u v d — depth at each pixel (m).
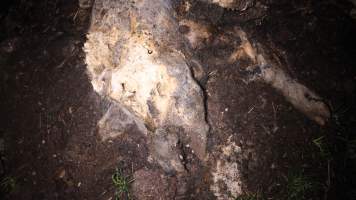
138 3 0.42
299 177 0.45
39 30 0.59
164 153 0.44
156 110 0.42
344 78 0.51
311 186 0.45
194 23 0.47
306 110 0.49
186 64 0.43
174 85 0.42
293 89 0.49
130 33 0.42
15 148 0.50
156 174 0.46
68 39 0.57
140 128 0.48
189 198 0.45
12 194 0.47
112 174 0.47
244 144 0.47
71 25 0.58
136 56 0.41
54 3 0.61
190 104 0.43
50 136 0.50
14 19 0.61
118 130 0.49
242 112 0.49
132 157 0.47
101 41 0.44
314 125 0.48
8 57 0.57
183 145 0.46
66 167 0.48
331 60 0.52
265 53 0.50
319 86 0.50
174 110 0.43
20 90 0.54
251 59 0.50
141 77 0.41
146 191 0.45
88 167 0.47
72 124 0.50
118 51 0.42
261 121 0.48
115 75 0.42
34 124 0.51
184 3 0.45
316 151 0.47
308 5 0.56
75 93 0.52
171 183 0.45
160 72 0.41
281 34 0.53
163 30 0.43
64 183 0.47
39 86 0.54
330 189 0.45
